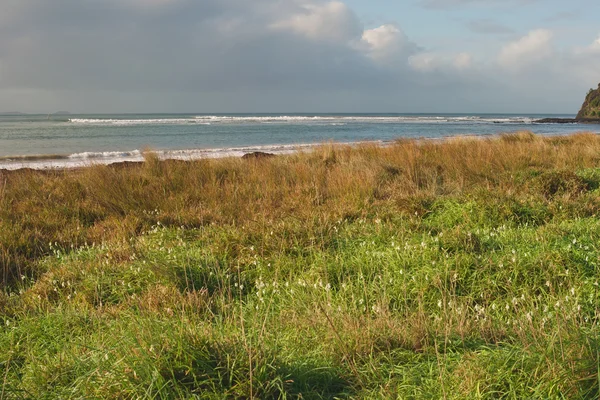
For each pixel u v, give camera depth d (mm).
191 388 2900
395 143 16391
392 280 4586
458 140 16000
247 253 5719
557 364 2873
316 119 97938
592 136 19141
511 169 11172
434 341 3455
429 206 8023
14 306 4605
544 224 6855
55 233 7125
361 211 7645
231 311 4250
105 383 2879
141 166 12156
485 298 4332
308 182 10141
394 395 2955
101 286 4941
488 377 2900
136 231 7320
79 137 35188
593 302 4090
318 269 4945
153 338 3199
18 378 3143
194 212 8109
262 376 2945
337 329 3650
